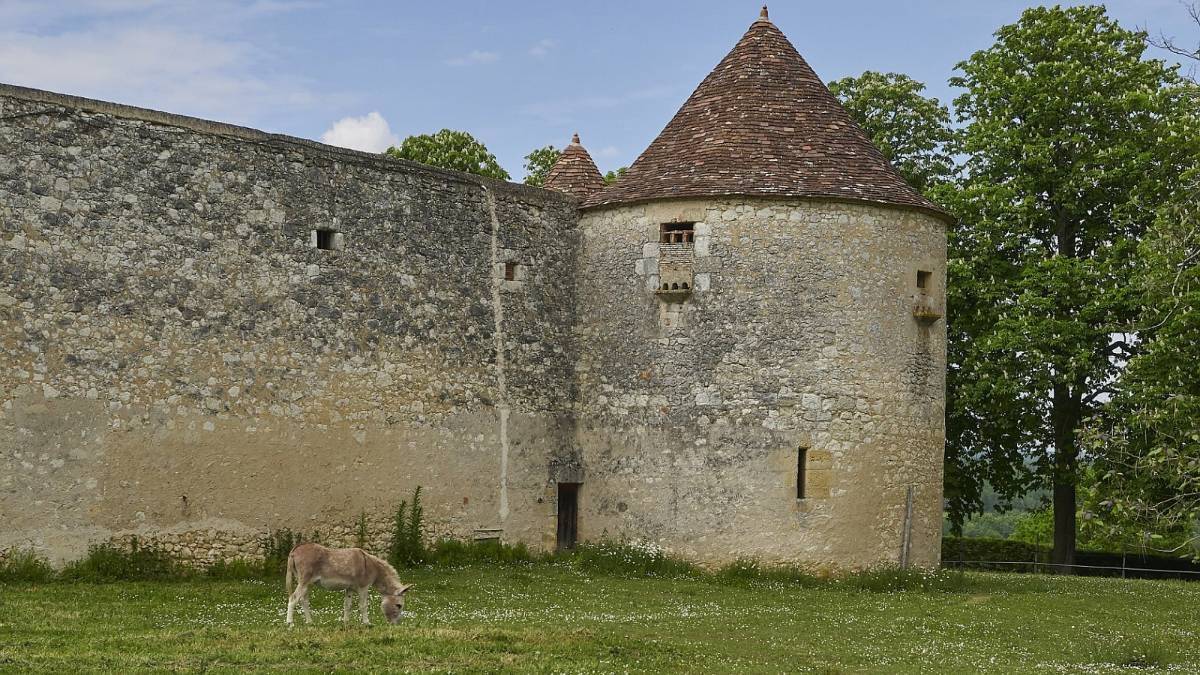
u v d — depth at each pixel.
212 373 16.95
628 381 20.56
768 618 15.54
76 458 15.59
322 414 18.08
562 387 21.16
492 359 20.27
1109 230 25.78
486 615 14.60
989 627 15.80
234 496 17.06
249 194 17.56
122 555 15.91
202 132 17.17
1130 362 21.14
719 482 19.55
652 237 20.39
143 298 16.36
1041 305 24.53
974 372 25.61
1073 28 25.89
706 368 19.81
